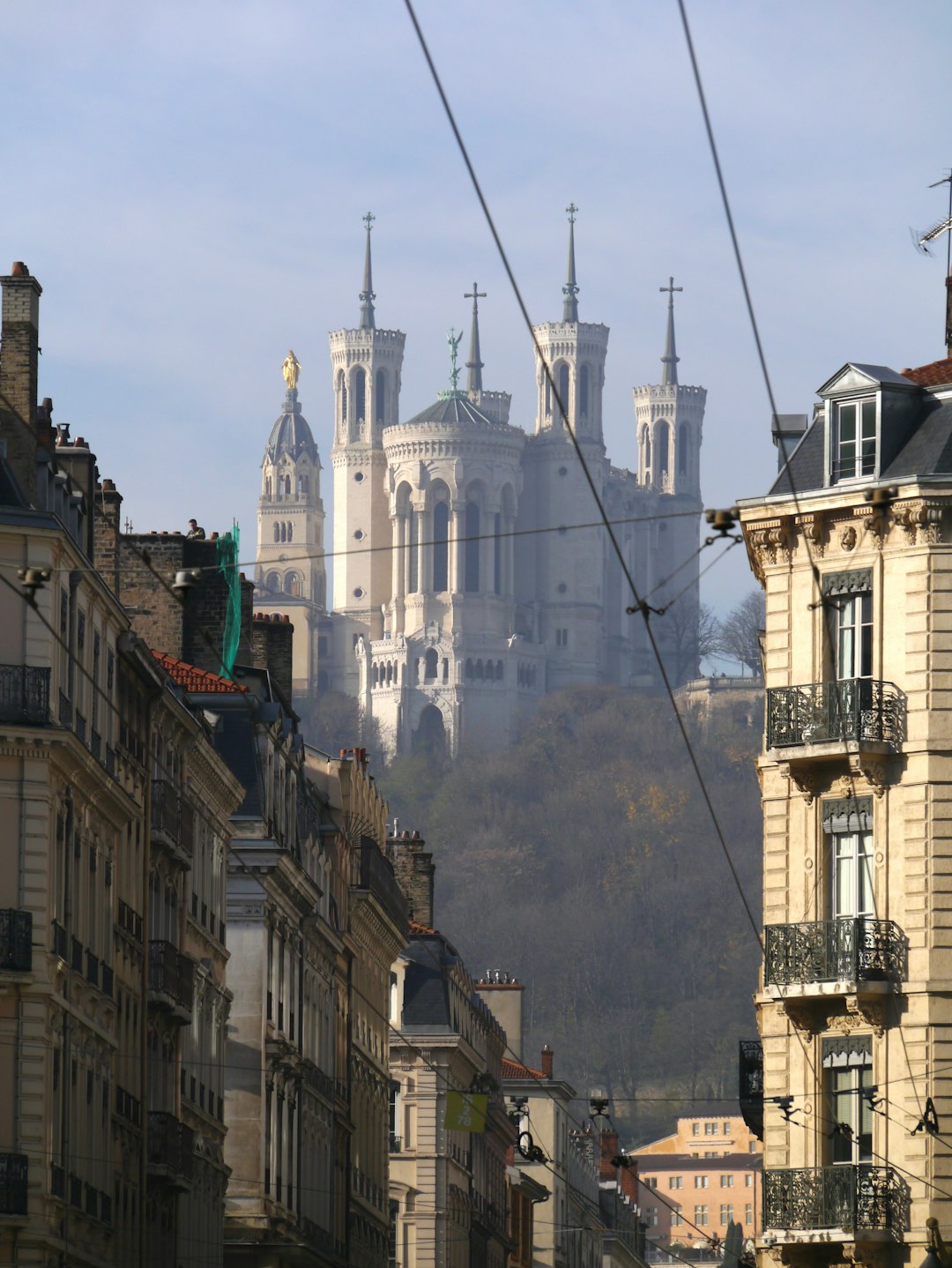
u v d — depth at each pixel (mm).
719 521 114875
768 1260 156250
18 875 161250
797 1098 157500
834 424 162500
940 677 156750
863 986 153875
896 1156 153875
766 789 162250
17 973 158750
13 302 176500
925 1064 153750
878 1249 152750
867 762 157125
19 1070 159375
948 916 155000
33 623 163250
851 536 160500
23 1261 158000
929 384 163500
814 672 161125
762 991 159375
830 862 159625
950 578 157125
